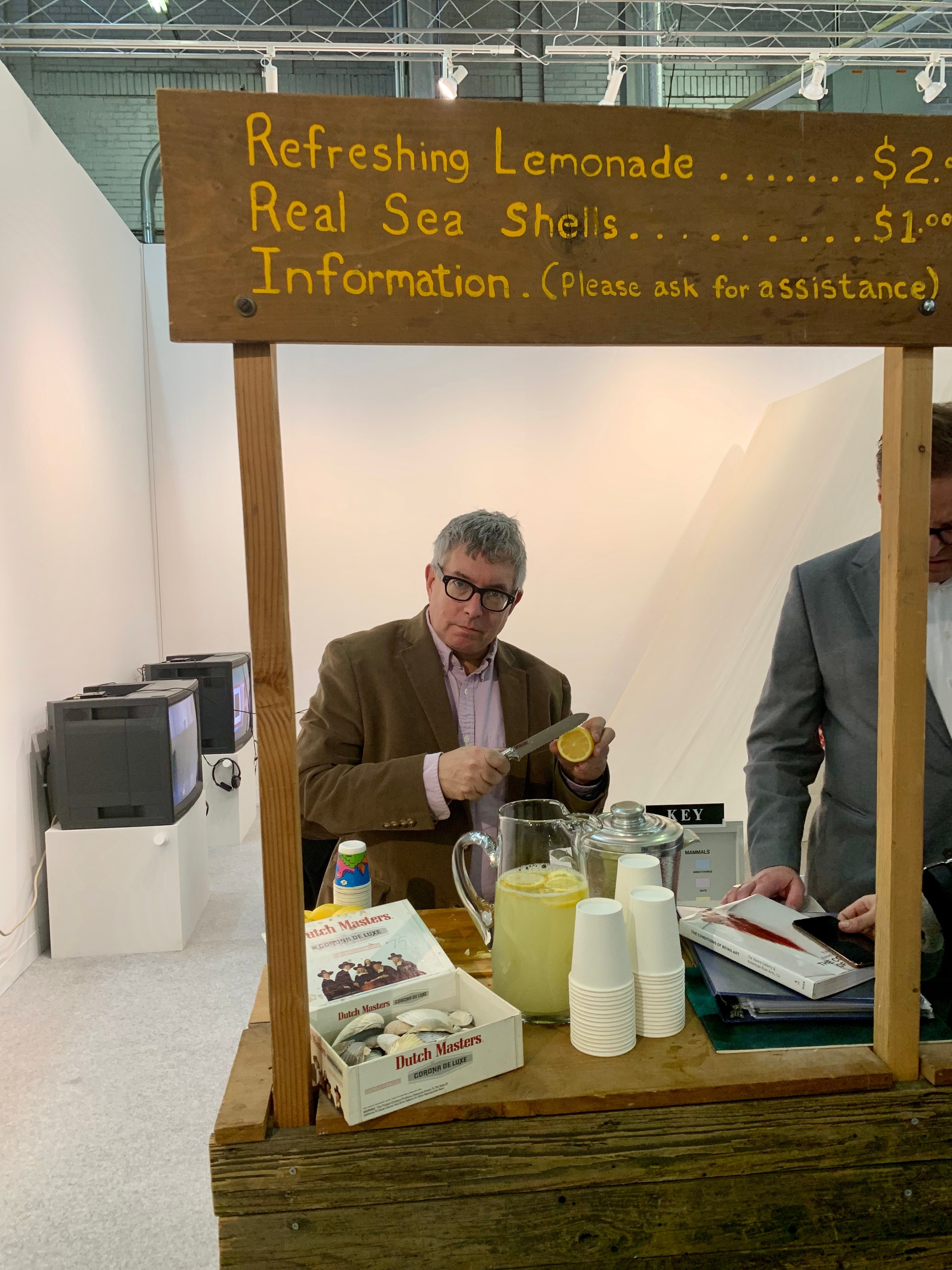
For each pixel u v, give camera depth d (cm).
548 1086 91
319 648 498
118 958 347
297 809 86
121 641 478
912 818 93
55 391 397
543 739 155
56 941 348
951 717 161
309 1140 87
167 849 350
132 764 347
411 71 548
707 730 408
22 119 370
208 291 83
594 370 475
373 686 172
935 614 161
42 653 373
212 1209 200
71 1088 253
